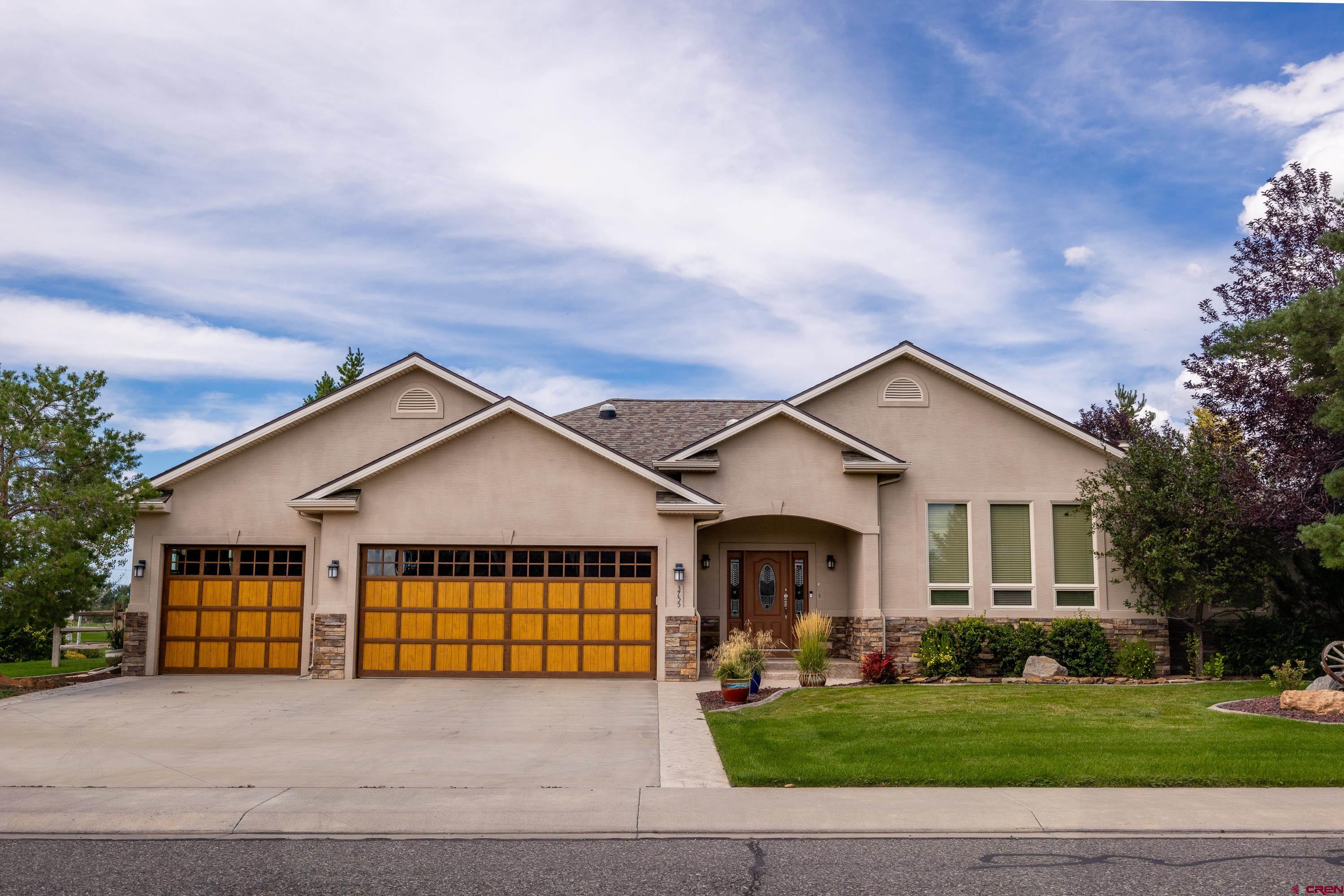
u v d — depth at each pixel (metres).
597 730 12.15
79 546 16.44
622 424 22.67
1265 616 18.28
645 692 15.87
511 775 9.44
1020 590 19.16
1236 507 16.73
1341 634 17.80
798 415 18.78
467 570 17.81
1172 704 13.16
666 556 17.66
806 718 12.47
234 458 18.92
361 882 6.23
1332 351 13.14
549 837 7.34
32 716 13.12
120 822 7.62
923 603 18.98
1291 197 19.38
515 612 17.70
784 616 20.06
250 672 18.17
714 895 6.00
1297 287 18.64
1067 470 19.47
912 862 6.67
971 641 18.06
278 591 18.45
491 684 16.77
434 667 17.56
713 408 23.84
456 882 6.24
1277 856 6.77
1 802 8.20
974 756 9.79
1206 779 8.78
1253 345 15.12
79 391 17.11
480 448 17.89
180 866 6.58
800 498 18.91
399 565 17.80
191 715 13.23
